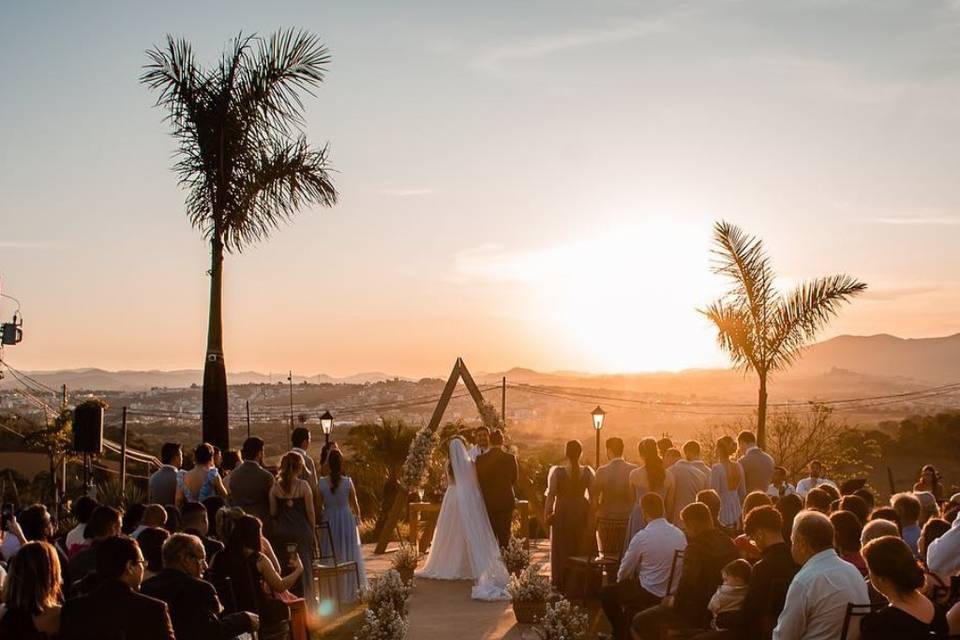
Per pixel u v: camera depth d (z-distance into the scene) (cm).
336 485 1288
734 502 1327
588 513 1273
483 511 1416
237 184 1819
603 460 4138
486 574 1316
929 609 562
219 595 811
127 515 923
